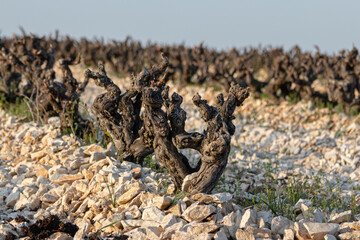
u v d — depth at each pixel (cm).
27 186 814
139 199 683
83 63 3331
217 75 2247
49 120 1227
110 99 840
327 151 1321
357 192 873
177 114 697
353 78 1748
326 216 661
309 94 1900
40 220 637
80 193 752
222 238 558
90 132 1114
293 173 1020
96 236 602
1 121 1446
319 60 2306
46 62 1477
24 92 1605
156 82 825
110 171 773
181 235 561
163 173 852
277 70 1930
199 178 682
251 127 1636
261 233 577
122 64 3019
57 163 906
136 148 840
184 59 2648
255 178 934
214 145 662
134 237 586
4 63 1605
